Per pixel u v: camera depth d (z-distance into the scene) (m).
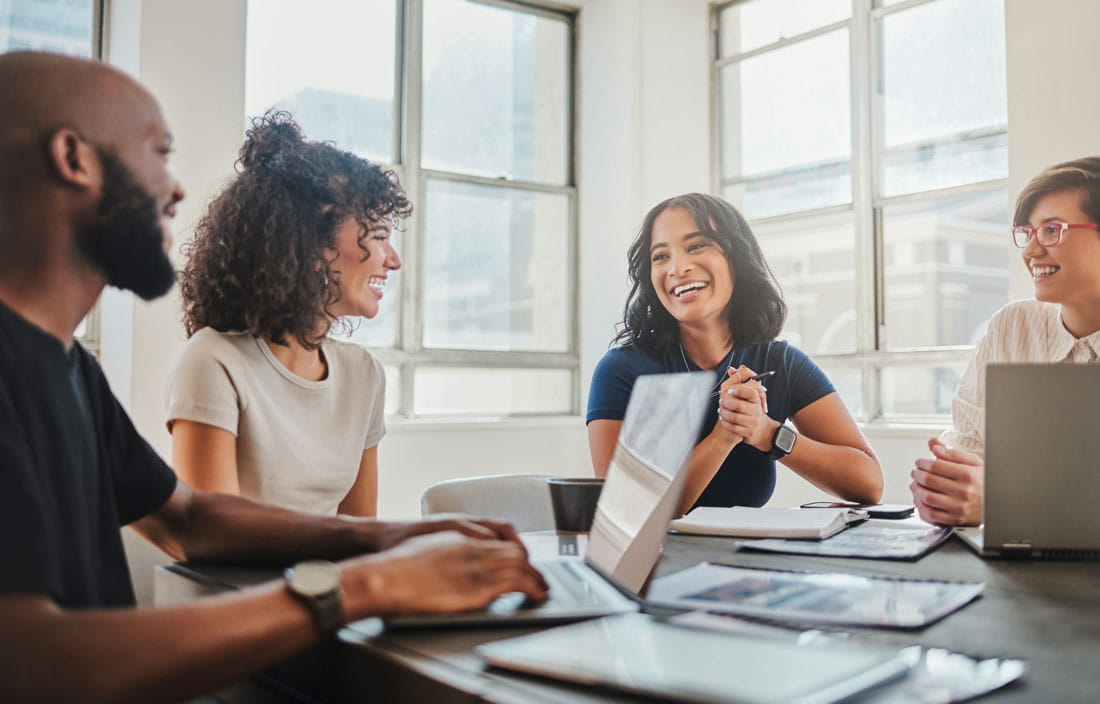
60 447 0.75
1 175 0.76
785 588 0.90
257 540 1.04
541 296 5.23
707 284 2.00
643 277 2.10
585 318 5.27
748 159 5.20
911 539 1.24
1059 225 1.99
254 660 0.65
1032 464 1.12
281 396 1.48
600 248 5.18
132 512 1.04
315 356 1.57
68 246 0.79
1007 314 2.14
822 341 4.81
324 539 1.02
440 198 4.89
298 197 1.51
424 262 4.82
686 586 0.91
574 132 5.37
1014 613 0.81
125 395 3.41
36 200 0.77
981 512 1.36
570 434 4.98
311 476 1.49
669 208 2.06
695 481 1.73
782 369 2.03
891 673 0.59
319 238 1.53
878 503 1.80
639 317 2.11
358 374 1.61
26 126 0.76
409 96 4.79
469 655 0.68
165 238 0.86
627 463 1.06
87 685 0.58
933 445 1.44
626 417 1.13
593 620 0.75
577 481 1.37
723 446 1.74
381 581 0.73
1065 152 3.51
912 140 4.47
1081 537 1.11
